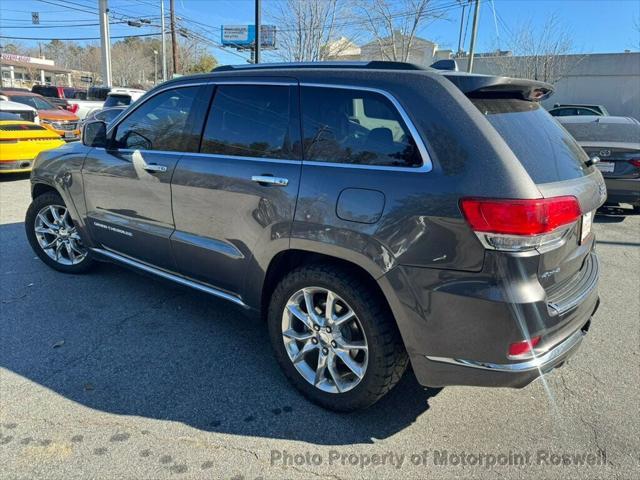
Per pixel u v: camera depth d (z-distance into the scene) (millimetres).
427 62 28750
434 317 2271
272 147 2855
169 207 3375
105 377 3014
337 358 2723
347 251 2457
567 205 2236
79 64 75562
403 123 2395
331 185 2531
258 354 3340
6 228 6004
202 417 2688
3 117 9148
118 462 2344
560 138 2729
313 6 21328
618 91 28703
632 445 2566
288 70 2904
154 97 3580
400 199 2309
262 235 2824
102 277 4523
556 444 2566
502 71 27906
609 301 4406
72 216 4230
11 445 2430
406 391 2996
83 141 4020
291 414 2740
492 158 2172
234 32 32906
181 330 3619
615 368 3289
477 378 2285
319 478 2307
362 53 24203
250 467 2354
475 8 21688
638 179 6840
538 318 2184
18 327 3578
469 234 2152
